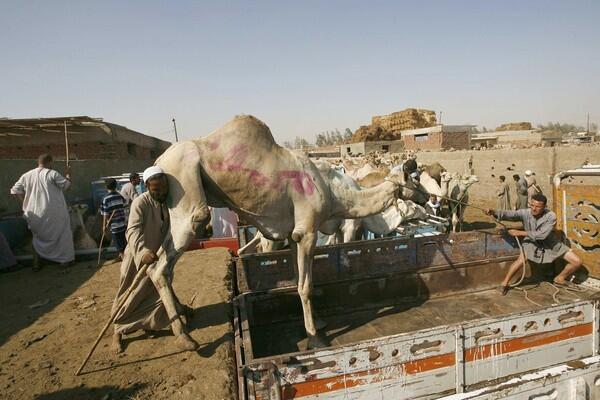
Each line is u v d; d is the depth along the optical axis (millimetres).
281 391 2842
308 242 4191
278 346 4324
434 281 5406
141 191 10320
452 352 3260
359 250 5094
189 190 3838
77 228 9102
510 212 5391
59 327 4902
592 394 3602
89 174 13555
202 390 3438
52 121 11000
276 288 4867
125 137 19109
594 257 5016
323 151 42594
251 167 3945
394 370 3094
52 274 7285
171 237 3932
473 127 34469
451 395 3211
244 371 2756
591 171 4867
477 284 5594
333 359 2932
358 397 3016
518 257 5742
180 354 4055
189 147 3918
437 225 7488
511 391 3252
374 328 4602
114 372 3770
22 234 8789
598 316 3848
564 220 5309
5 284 6762
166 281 3945
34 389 3529
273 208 4141
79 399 3365
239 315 4051
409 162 6832
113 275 7074
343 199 4629
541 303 4988
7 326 5000
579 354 3787
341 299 5066
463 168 17953
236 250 8438
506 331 3439
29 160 9867
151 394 3414
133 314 4285
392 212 7188
